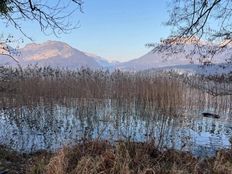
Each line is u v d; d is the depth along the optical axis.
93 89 21.55
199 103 22.33
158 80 21.95
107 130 13.19
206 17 8.60
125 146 7.72
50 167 6.64
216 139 13.41
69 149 7.52
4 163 7.65
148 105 19.67
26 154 9.21
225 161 7.89
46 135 12.44
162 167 6.94
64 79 21.78
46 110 17.25
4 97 16.89
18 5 7.76
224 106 22.70
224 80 11.16
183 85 21.41
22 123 14.60
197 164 7.38
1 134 12.34
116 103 19.81
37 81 20.58
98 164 6.51
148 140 8.93
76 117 15.99
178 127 14.98
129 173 6.38
